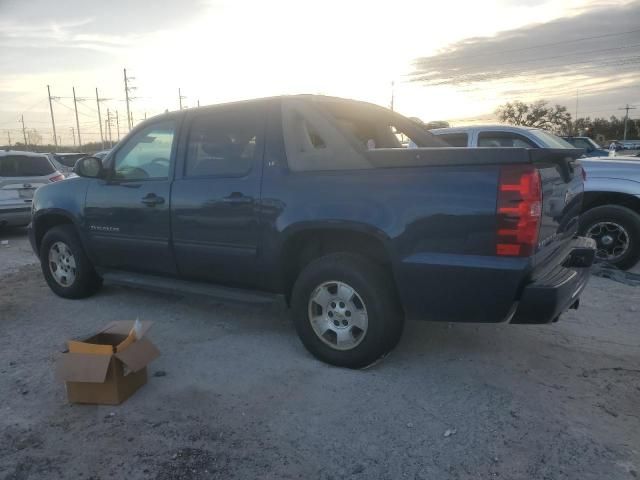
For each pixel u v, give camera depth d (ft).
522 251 10.32
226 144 14.28
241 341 14.73
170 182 15.08
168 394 11.75
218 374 12.68
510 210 10.28
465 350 13.82
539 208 10.41
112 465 9.29
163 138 15.71
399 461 9.27
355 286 12.06
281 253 13.05
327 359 12.83
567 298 11.16
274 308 17.49
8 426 10.55
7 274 23.47
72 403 11.38
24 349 14.55
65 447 9.82
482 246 10.59
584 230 21.84
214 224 14.10
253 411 10.96
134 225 15.98
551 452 9.42
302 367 12.95
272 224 13.03
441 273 10.98
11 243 32.73
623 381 12.07
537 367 12.82
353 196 11.87
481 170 10.57
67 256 18.78
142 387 12.07
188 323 16.30
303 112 13.05
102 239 17.01
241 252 13.74
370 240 12.28
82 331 15.89
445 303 11.21
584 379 12.17
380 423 10.42
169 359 13.61
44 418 10.85
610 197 21.77
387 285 12.03
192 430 10.30
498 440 9.80
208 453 9.57
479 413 10.71
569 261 13.37
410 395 11.48
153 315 17.10
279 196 12.91
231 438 10.02
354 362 12.44
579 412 10.73
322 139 12.66
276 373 12.66
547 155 10.55
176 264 15.37
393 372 12.57
